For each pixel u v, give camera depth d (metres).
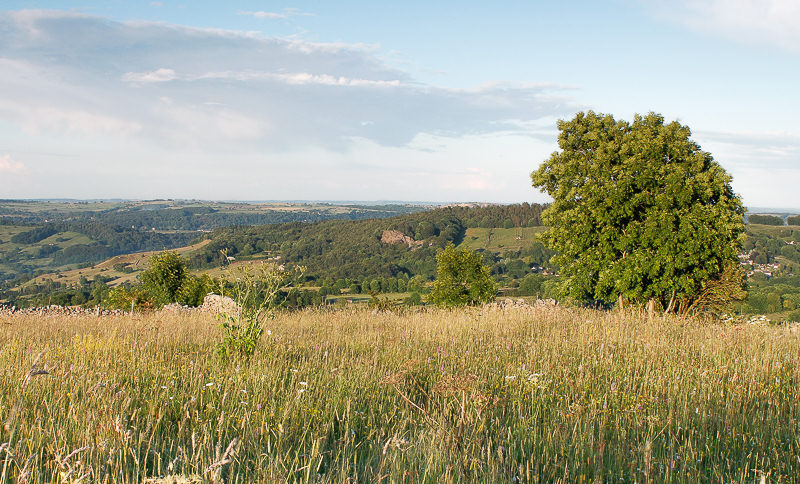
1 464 3.34
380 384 5.95
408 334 9.91
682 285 15.55
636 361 7.46
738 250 16.23
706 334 10.02
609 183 16.53
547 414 5.29
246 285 8.19
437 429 4.31
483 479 3.48
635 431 4.72
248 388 5.55
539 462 3.93
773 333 10.23
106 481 3.13
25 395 4.55
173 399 4.95
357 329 11.07
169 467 3.28
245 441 4.04
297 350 8.22
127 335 8.67
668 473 3.78
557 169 18.83
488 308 14.94
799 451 4.29
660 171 16.22
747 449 4.45
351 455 4.03
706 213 15.55
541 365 7.06
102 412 4.25
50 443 3.65
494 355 7.87
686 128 17.27
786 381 6.75
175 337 9.12
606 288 17.02
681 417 5.16
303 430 4.47
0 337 8.66
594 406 5.39
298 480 3.46
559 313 12.97
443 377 5.79
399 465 3.68
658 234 15.37
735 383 6.44
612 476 3.79
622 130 18.56
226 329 7.55
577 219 17.33
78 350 6.91
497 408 5.20
